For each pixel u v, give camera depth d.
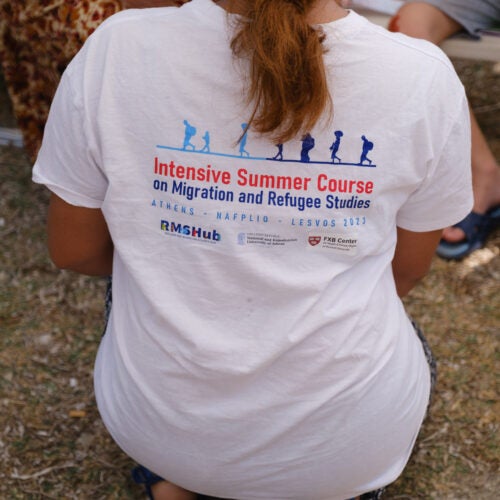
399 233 1.39
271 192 1.14
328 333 1.25
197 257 1.19
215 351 1.24
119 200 1.18
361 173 1.14
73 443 1.92
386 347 1.32
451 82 1.15
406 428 1.42
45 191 2.79
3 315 2.29
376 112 1.11
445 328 2.30
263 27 1.01
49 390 2.06
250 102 1.09
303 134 1.10
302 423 1.31
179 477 1.43
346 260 1.22
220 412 1.30
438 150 1.17
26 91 2.30
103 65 1.13
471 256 2.58
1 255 2.50
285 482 1.39
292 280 1.19
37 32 2.10
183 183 1.15
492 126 3.24
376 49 1.09
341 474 1.39
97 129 1.15
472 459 1.92
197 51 1.09
